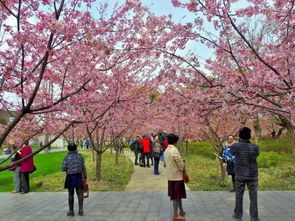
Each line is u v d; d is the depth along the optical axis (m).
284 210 7.94
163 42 6.27
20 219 7.62
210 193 10.41
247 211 7.87
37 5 4.64
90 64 5.69
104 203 9.20
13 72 4.83
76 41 5.06
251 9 5.43
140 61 8.34
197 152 27.52
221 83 5.97
